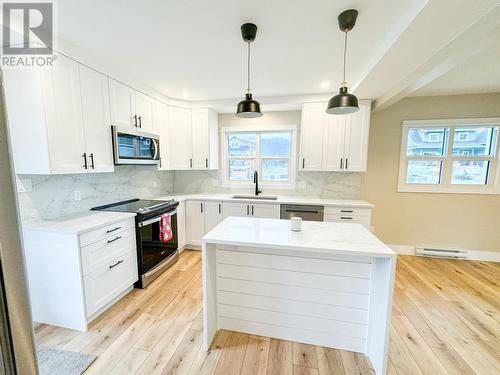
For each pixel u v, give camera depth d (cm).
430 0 120
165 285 252
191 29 168
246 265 174
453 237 344
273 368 149
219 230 177
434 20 136
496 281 269
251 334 179
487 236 333
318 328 167
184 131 353
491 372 147
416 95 329
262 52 202
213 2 138
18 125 178
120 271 218
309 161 332
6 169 47
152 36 177
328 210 313
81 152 202
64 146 187
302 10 146
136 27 165
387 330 136
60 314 185
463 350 165
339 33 171
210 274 167
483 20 142
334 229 182
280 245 146
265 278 172
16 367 48
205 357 157
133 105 263
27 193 191
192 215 354
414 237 355
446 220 344
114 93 237
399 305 220
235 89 302
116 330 182
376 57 197
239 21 158
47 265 182
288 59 214
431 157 343
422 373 146
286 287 169
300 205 320
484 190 329
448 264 318
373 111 341
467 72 247
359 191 359
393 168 352
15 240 48
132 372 145
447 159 338
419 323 194
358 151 315
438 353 162
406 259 335
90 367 148
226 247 176
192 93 318
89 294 185
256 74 251
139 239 240
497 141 321
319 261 162
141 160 271
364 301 158
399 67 204
